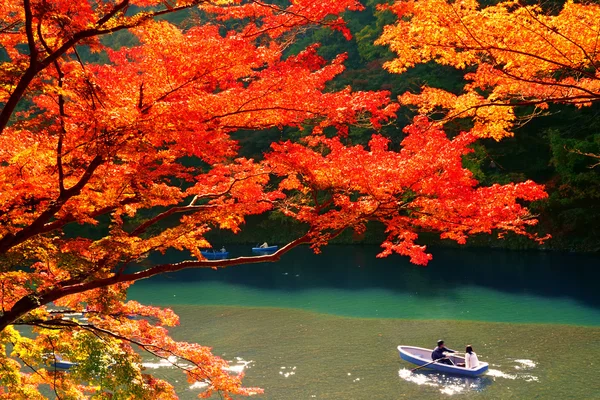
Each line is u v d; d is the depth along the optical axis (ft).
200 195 27.37
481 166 112.47
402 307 75.00
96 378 22.48
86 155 20.70
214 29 22.30
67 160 20.57
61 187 20.20
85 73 18.58
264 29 22.11
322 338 62.44
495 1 35.91
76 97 19.35
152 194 21.97
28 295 20.34
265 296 84.12
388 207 22.84
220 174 27.63
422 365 52.60
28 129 19.13
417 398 45.44
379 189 22.20
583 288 79.92
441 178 21.80
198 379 26.63
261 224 139.74
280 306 77.82
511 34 18.62
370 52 127.54
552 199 103.30
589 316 66.74
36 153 19.31
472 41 19.44
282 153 23.09
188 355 26.84
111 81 21.26
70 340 26.35
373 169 22.06
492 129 22.52
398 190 22.67
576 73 21.30
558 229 107.65
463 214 21.33
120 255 22.09
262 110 21.75
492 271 93.71
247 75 22.24
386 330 64.95
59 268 22.43
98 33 18.75
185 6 20.02
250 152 131.03
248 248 131.13
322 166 22.71
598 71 18.90
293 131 126.62
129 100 19.08
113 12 19.38
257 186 26.76
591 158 101.60
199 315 73.51
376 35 125.90
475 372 49.67
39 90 19.67
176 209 26.02
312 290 87.35
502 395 45.50
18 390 25.98
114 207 23.12
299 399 45.75
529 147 114.01
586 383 46.96
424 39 19.98
